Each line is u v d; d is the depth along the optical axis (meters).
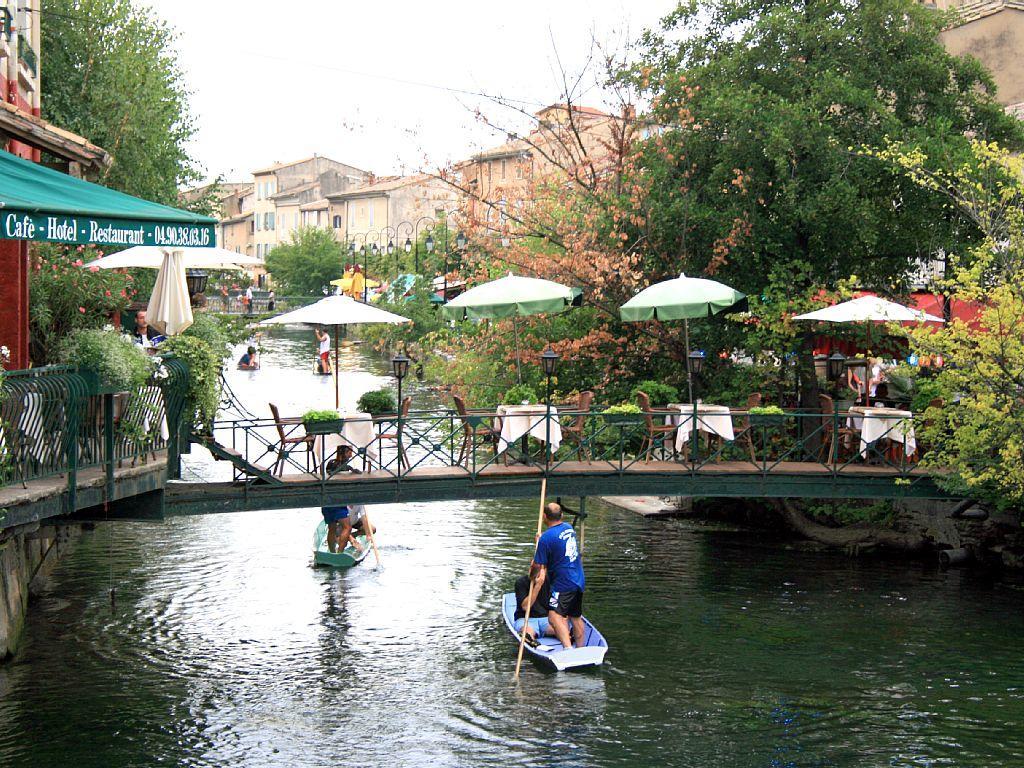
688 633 17.11
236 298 77.06
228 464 26.81
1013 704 14.39
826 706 14.27
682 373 25.52
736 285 24.47
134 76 30.39
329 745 12.89
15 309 17.47
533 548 22.31
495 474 18.03
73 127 28.80
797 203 23.03
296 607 18.23
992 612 18.28
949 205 22.62
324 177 128.88
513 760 12.52
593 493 18.50
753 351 23.95
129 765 12.26
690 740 13.12
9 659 15.62
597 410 23.11
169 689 14.59
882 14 23.39
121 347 13.34
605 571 20.80
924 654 16.23
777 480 19.08
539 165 29.50
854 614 18.14
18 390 11.73
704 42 25.67
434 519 25.12
